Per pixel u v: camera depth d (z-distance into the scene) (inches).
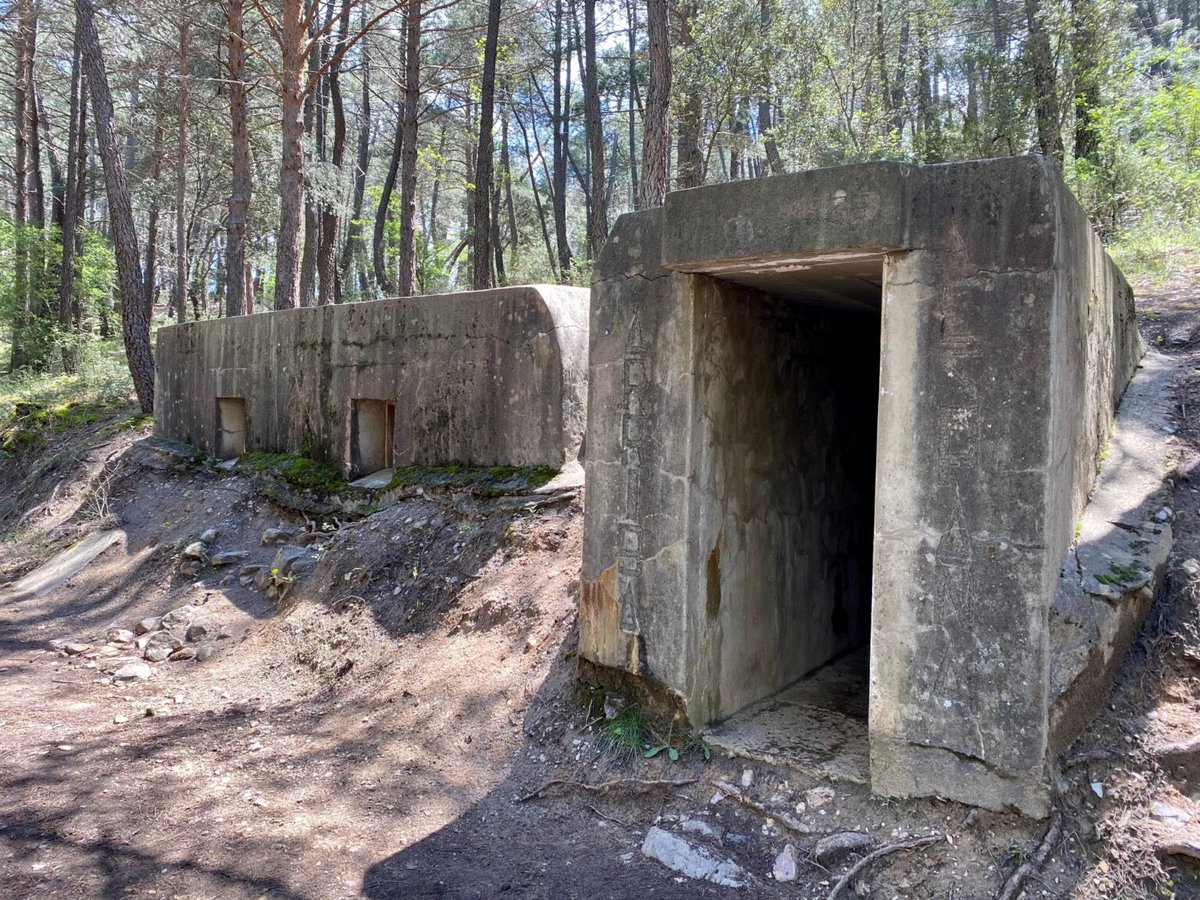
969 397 117.8
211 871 131.0
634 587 155.6
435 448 282.0
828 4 549.3
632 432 155.6
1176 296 266.4
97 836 142.6
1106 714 126.6
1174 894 107.5
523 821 144.6
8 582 376.5
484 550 228.8
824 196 124.6
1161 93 425.7
